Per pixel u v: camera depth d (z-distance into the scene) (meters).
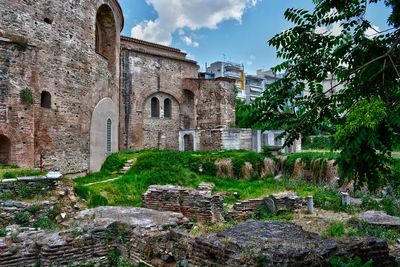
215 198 14.23
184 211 13.74
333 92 6.30
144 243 8.19
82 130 19.78
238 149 28.95
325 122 6.03
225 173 21.41
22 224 10.14
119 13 25.86
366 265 5.73
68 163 18.50
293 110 6.18
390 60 4.76
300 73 6.06
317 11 5.78
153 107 33.66
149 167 20.16
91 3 20.88
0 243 7.90
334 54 5.76
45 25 17.45
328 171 20.64
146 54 32.69
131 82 31.48
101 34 24.83
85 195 13.79
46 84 17.33
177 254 7.42
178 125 34.97
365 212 13.88
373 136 4.29
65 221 10.22
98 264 8.47
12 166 14.60
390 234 10.47
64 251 8.05
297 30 5.96
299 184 20.02
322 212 14.96
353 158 4.92
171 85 34.41
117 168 21.22
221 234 7.26
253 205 15.12
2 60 15.11
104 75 22.66
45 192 11.43
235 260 5.84
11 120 15.19
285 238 7.05
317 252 5.95
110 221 9.23
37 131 16.56
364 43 5.52
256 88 67.69
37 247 8.12
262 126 6.57
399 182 8.45
